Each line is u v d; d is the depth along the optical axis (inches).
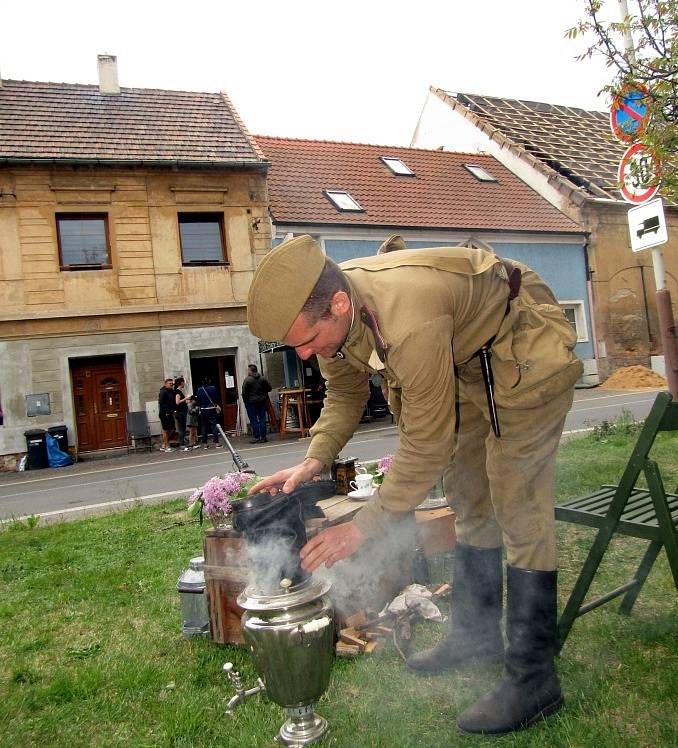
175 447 605.3
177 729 84.4
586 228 814.5
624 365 830.5
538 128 959.0
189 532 198.1
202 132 674.8
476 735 77.5
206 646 111.5
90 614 132.9
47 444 566.3
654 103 209.5
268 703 88.5
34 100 652.1
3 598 149.0
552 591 81.2
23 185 590.6
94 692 98.4
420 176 824.3
